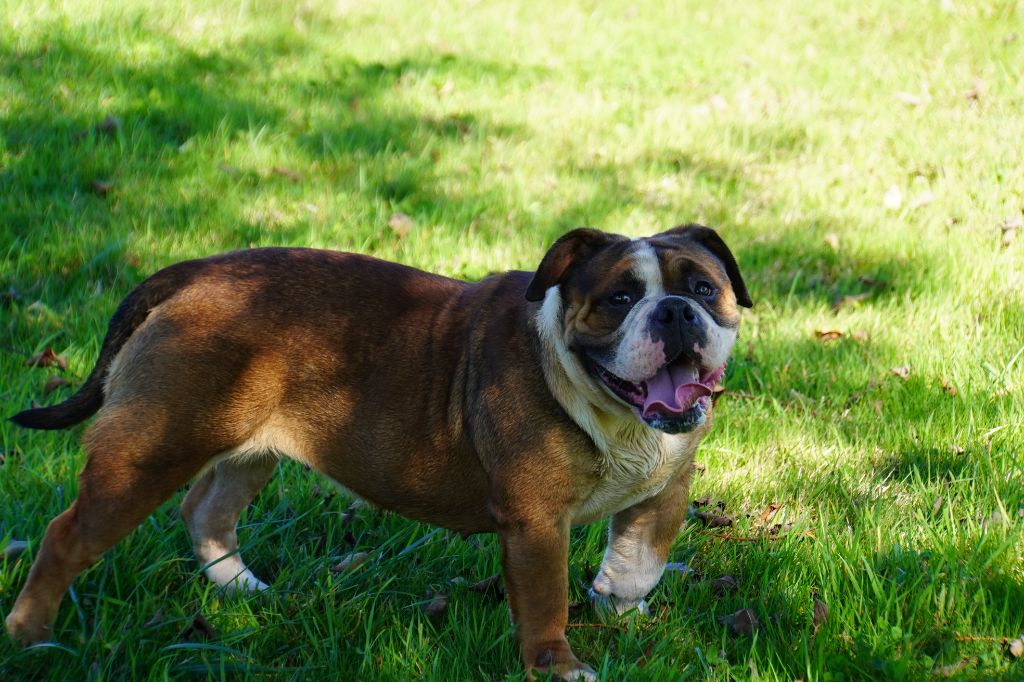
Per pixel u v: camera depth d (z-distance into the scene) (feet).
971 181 28.94
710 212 27.17
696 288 12.64
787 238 25.81
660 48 41.96
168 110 28.55
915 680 12.37
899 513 16.19
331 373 13.38
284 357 13.28
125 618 13.10
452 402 13.19
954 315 22.29
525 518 12.57
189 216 24.02
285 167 26.96
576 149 30.55
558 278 12.51
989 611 13.48
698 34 44.47
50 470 15.80
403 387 13.33
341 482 13.93
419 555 15.20
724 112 34.65
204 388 12.91
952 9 47.26
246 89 31.12
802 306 22.82
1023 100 35.40
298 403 13.48
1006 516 15.23
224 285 13.34
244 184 25.93
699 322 11.91
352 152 28.37
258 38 35.63
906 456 17.80
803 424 18.70
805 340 21.54
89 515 12.84
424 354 13.39
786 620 13.83
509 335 12.91
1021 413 18.45
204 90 30.32
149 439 12.81
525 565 12.61
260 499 16.30
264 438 13.57
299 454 13.74
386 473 13.51
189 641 13.08
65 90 28.53
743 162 30.73
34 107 27.43
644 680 12.41
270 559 15.35
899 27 45.44
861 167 30.30
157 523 15.38
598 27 44.32
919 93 36.68
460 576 14.88
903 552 14.74
